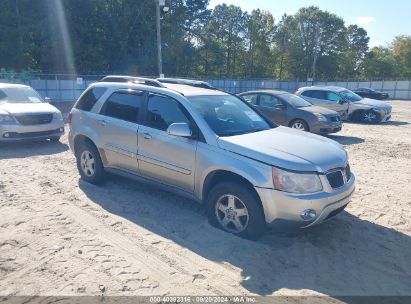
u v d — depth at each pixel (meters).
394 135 13.49
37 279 3.59
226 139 4.59
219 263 3.95
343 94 17.41
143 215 5.20
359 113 16.86
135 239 4.46
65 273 3.69
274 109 12.53
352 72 75.19
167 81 6.50
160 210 5.39
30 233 4.53
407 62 72.56
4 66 34.03
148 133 5.30
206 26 62.19
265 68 70.31
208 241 4.42
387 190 6.72
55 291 3.41
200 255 4.11
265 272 3.82
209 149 4.63
